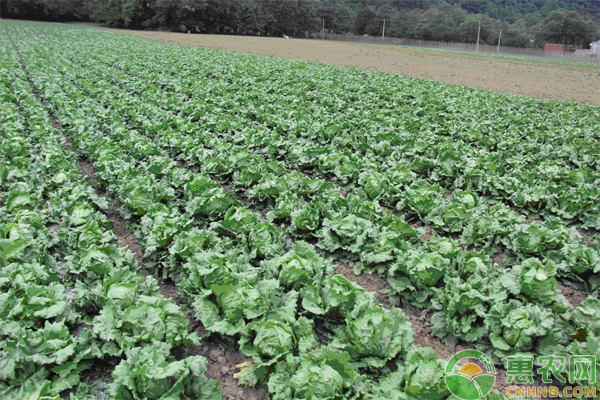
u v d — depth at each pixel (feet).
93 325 20.86
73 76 80.48
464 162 41.55
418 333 23.32
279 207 30.96
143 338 19.51
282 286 23.31
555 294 22.44
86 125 48.52
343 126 51.70
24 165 37.78
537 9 514.68
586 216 33.53
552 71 153.48
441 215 31.81
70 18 339.16
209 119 53.36
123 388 17.25
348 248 27.81
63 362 18.69
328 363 18.11
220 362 21.44
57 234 26.89
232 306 20.89
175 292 25.76
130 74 90.02
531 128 55.01
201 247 25.79
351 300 21.68
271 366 19.47
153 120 52.16
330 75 97.14
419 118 59.21
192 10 307.58
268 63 119.34
